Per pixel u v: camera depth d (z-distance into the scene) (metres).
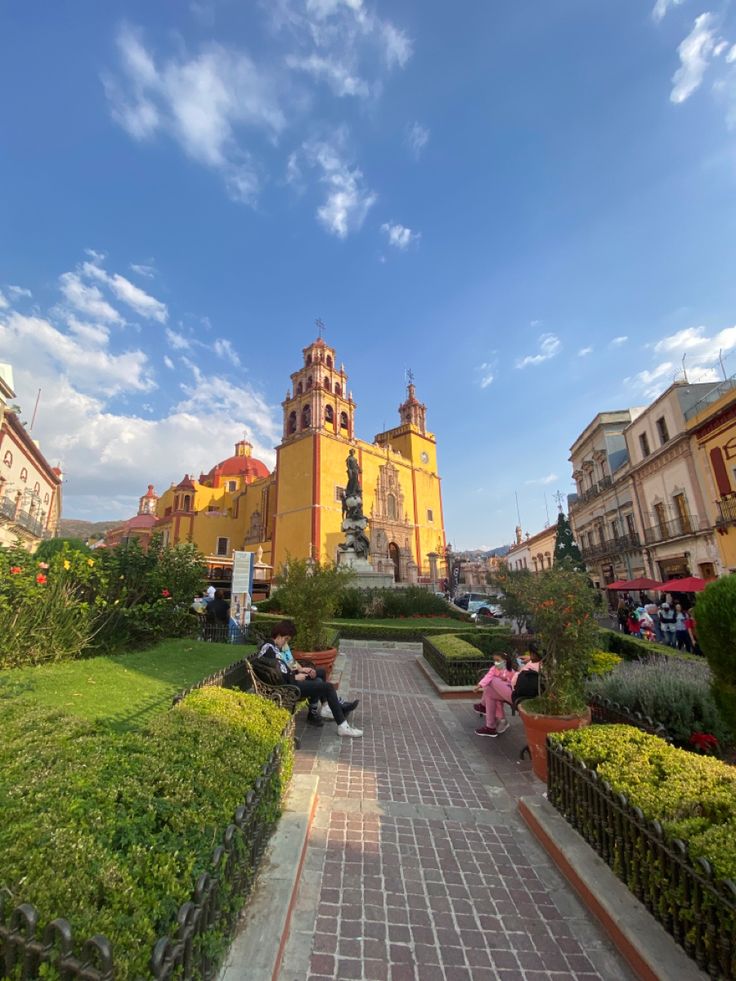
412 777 5.16
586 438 37.84
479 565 73.69
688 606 21.05
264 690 5.97
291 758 4.41
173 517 48.12
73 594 6.84
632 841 3.04
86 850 1.95
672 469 25.14
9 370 23.27
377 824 4.14
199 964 1.97
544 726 5.09
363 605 20.88
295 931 2.81
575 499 41.41
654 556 27.48
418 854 3.72
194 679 6.00
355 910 3.04
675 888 2.60
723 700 4.43
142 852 2.06
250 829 2.76
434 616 22.06
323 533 38.69
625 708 5.71
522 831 4.11
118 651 7.37
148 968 1.62
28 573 6.16
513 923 2.98
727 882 2.22
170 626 9.16
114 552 8.24
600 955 2.74
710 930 2.31
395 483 47.06
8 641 5.56
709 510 22.34
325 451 40.81
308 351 46.50
